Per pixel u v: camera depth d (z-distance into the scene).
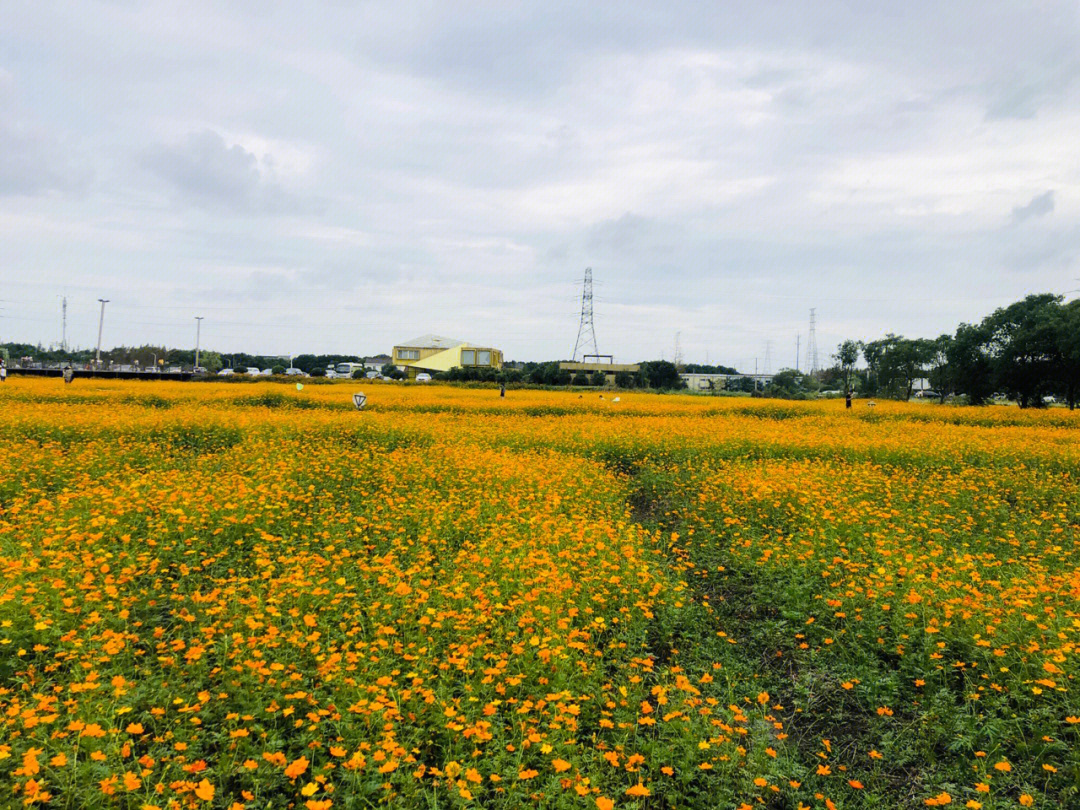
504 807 3.88
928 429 22.03
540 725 4.69
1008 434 20.28
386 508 10.51
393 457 13.91
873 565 8.00
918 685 5.53
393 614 6.28
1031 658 5.44
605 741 4.56
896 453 15.41
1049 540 9.22
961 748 4.78
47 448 13.43
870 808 4.20
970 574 7.47
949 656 5.95
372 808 3.82
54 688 4.71
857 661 6.00
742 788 4.29
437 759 4.52
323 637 5.89
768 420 24.66
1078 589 6.50
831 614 6.77
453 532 9.55
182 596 6.66
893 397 72.38
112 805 3.76
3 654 5.29
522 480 12.03
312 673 5.11
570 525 9.12
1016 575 7.59
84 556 6.89
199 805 3.71
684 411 28.45
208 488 10.45
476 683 5.10
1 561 6.47
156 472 11.88
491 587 6.95
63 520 8.37
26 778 3.76
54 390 27.30
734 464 14.39
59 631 5.43
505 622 6.18
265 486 10.47
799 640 6.54
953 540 9.35
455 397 35.16
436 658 5.55
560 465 13.69
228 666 5.44
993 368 48.69
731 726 4.87
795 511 10.19
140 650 5.66
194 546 8.21
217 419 18.03
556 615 6.20
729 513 10.41
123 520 8.67
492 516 10.08
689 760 4.35
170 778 4.01
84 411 19.81
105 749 4.08
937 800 3.89
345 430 17.91
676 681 5.19
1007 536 9.36
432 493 11.32
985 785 4.07
